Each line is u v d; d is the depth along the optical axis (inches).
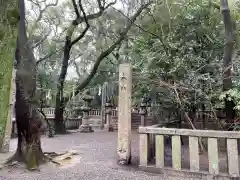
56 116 415.5
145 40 319.0
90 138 352.5
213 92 226.5
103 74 613.9
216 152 144.7
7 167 165.2
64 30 445.1
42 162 174.4
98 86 619.5
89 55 625.9
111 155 219.0
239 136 139.9
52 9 433.1
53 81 387.5
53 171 162.2
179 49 265.3
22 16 173.8
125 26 394.6
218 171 142.8
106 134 416.5
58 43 452.1
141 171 161.9
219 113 257.6
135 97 319.6
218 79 226.8
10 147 260.7
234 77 222.5
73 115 547.5
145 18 326.3
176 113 283.3
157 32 299.7
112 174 154.9
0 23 70.6
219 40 272.4
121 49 484.7
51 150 244.7
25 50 172.4
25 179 143.3
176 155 154.9
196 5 273.7
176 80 238.8
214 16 280.5
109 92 613.3
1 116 69.2
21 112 171.5
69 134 410.9
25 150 172.2
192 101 238.2
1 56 69.9
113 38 442.6
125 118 180.2
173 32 281.7
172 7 289.4
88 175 152.5
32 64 176.4
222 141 216.2
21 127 173.8
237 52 241.1
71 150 243.8
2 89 69.4
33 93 176.2
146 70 260.7
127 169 167.2
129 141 180.5
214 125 265.4
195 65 247.0
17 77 172.1
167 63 261.6
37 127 175.9
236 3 252.7
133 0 340.5
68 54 419.5
